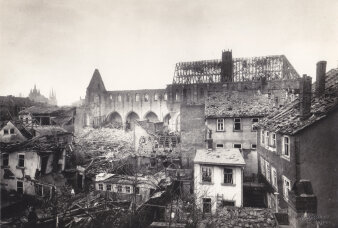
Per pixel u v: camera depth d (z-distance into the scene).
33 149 24.48
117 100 69.19
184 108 29.38
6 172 24.53
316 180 14.14
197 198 17.20
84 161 32.72
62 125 41.31
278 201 17.73
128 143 41.16
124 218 14.94
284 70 58.31
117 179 24.08
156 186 21.88
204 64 65.94
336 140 14.05
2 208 20.48
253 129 28.05
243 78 59.91
